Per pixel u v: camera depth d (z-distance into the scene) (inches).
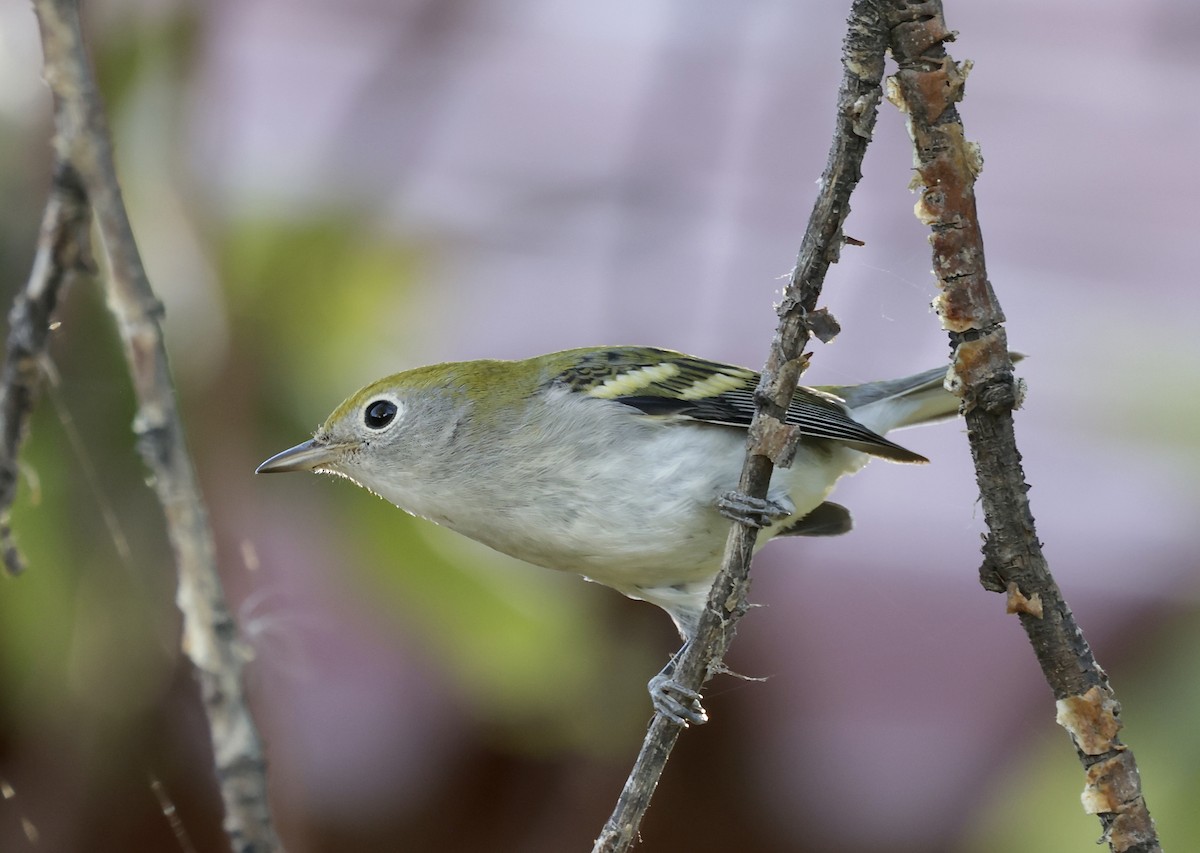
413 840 366.6
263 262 310.0
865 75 198.7
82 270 175.3
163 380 166.6
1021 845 310.2
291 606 308.7
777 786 409.7
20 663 310.5
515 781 360.8
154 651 320.5
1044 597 200.8
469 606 310.8
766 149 449.7
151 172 312.5
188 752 330.3
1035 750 329.4
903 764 394.6
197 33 319.6
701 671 226.4
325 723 353.7
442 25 414.3
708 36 461.7
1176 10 570.9
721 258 426.0
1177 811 264.1
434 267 342.3
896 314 443.8
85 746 323.9
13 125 287.1
